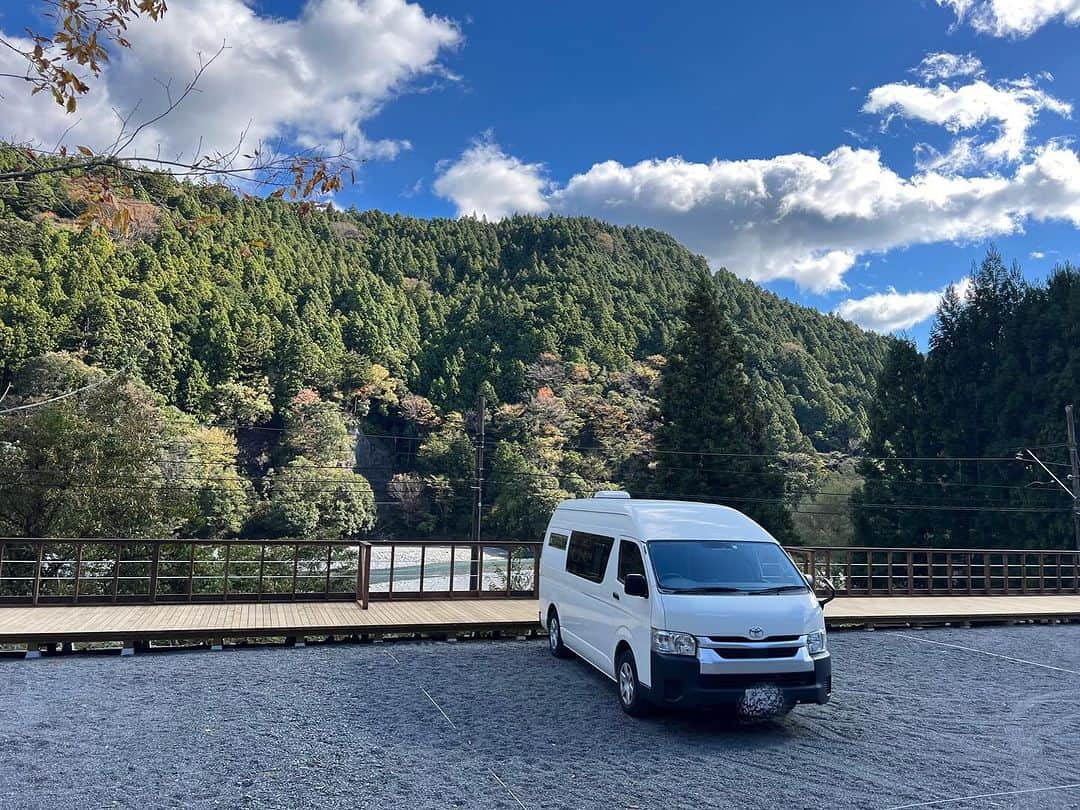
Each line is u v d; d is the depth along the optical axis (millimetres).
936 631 12055
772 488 33656
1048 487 32812
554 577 8984
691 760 5324
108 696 6719
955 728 6379
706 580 6402
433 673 7941
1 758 4957
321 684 7355
